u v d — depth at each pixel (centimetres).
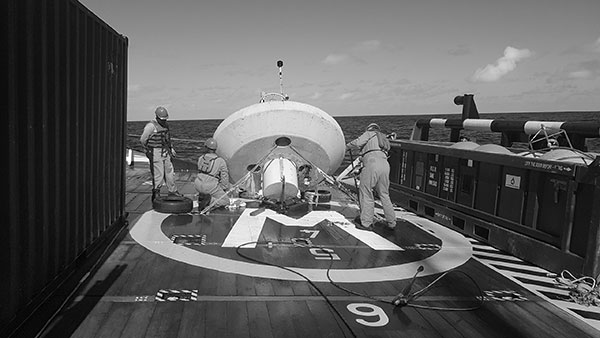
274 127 852
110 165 620
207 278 484
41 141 367
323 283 485
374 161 739
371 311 417
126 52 690
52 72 388
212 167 837
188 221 754
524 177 616
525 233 609
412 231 741
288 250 607
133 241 623
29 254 352
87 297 419
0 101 301
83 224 493
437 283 502
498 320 409
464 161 756
